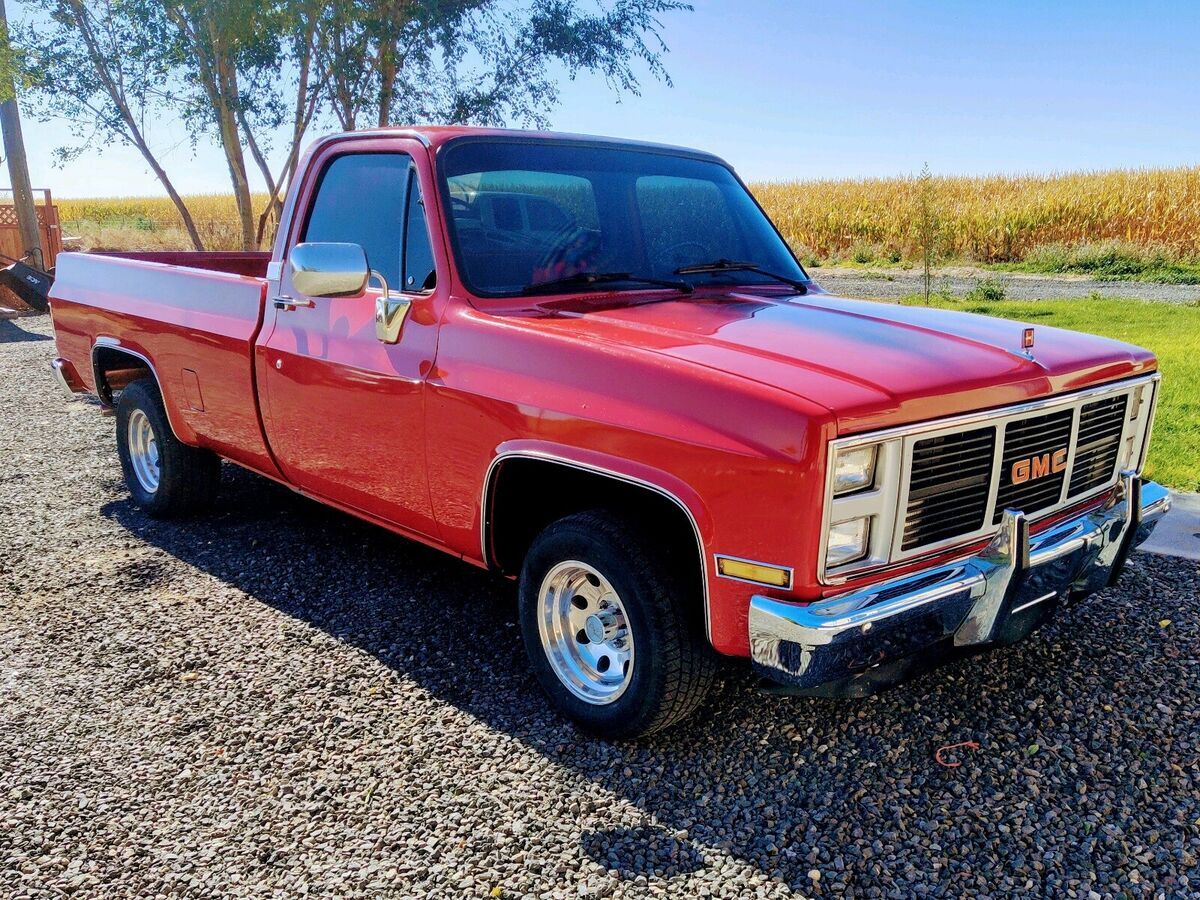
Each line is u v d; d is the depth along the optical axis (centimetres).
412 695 351
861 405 254
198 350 467
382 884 254
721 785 296
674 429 272
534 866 260
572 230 375
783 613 255
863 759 309
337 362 382
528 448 308
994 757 310
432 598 437
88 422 795
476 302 341
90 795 293
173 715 338
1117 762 306
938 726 328
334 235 402
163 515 543
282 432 427
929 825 276
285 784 298
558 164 384
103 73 1299
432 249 352
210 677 365
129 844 271
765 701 344
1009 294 1819
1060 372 308
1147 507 352
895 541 269
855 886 252
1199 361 935
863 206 3080
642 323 321
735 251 418
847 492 258
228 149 1334
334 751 315
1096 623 403
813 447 247
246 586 450
